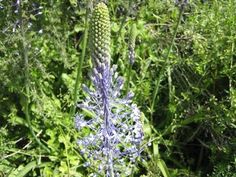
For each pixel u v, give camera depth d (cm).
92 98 30
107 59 26
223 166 39
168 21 48
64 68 44
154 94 42
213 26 43
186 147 44
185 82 44
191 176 41
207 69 42
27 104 39
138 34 46
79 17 46
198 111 42
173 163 43
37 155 41
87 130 40
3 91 42
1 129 41
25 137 42
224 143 41
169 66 44
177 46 46
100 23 25
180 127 43
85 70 44
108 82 27
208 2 47
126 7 46
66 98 42
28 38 41
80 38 46
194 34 45
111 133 28
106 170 31
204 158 43
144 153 41
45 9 43
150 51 45
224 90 41
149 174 38
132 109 29
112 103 28
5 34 39
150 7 48
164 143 42
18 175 39
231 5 44
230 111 40
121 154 30
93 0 38
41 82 42
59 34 44
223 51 42
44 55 43
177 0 41
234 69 41
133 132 29
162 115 44
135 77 44
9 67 40
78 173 40
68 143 40
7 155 40
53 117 41
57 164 41
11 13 41
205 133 43
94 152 29
